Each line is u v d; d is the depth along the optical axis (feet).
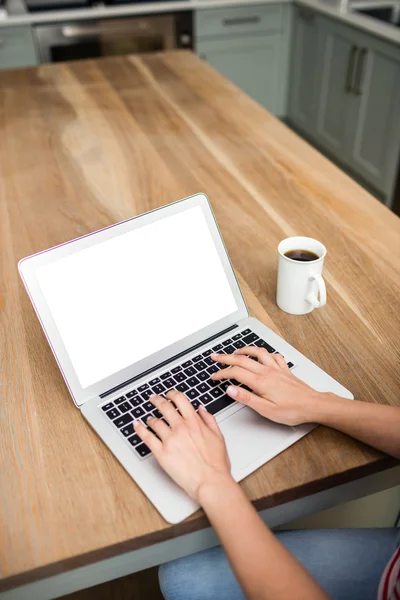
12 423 2.80
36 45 9.93
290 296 3.36
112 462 2.59
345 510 4.06
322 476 2.52
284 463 2.57
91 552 2.27
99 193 4.64
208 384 2.93
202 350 3.14
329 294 3.59
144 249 3.08
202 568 2.98
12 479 2.53
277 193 4.62
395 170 9.29
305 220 4.29
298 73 11.63
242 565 2.18
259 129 5.66
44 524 2.35
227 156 5.18
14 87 6.66
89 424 2.77
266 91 12.10
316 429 2.72
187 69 7.12
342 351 3.17
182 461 2.43
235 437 2.66
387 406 2.70
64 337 2.83
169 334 3.12
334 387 2.91
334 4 10.17
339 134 10.78
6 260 3.94
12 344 3.27
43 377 3.05
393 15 10.10
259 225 4.23
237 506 2.29
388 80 8.87
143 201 4.51
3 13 9.75
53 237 4.14
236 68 11.50
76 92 6.49
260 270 3.80
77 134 5.59
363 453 2.62
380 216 4.33
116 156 5.19
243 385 2.93
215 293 3.29
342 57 9.91
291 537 3.10
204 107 6.11
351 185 4.74
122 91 6.50
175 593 2.91
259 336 3.24
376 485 2.77
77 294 2.88
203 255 3.27
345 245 4.01
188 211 3.23
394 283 3.67
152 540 2.35
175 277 3.17
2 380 3.04
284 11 11.06
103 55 10.41
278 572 2.17
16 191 4.71
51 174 4.94
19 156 5.24
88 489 2.48
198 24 10.61
